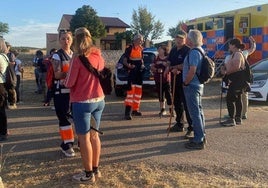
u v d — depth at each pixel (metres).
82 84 5.25
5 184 5.46
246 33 19.33
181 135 7.93
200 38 6.78
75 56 5.27
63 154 6.67
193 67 6.64
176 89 7.95
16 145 7.34
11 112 10.77
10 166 6.16
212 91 15.98
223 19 21.00
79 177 5.48
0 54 7.66
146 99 13.28
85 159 5.40
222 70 9.01
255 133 8.15
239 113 9.04
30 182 5.52
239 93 8.84
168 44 9.80
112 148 7.04
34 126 8.91
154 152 6.80
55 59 6.27
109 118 9.75
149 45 37.12
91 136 5.54
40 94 15.38
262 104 12.43
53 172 5.90
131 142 7.44
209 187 5.27
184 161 6.29
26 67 30.31
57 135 8.07
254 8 18.89
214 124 9.05
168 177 5.62
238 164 6.16
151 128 8.59
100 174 5.70
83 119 5.30
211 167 6.02
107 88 5.50
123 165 6.13
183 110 8.17
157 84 9.91
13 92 8.15
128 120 9.50
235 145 7.25
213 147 7.11
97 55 5.41
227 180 5.53
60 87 6.42
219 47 21.38
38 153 6.82
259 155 6.64
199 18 23.66
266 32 18.19
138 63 9.79
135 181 5.50
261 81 12.22
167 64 8.38
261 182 5.48
